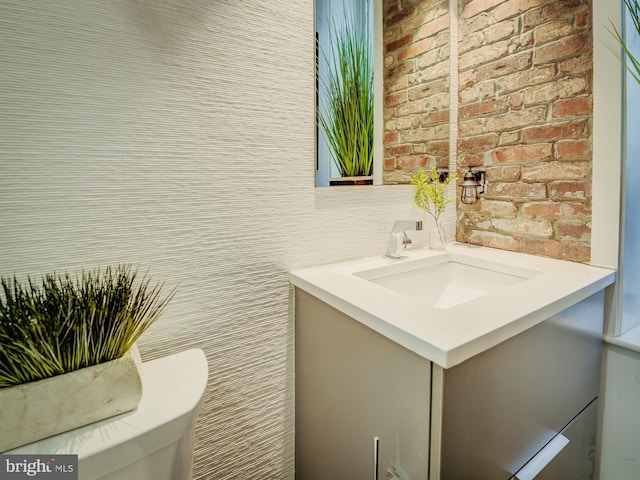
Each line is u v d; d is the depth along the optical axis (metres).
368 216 1.21
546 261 1.16
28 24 0.67
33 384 0.55
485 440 0.68
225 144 0.92
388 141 1.25
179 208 0.87
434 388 0.60
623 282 1.08
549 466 0.89
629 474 1.08
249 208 0.98
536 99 1.19
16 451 0.54
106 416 0.61
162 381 0.74
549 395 0.86
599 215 1.07
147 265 0.84
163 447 0.62
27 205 0.70
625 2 0.96
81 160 0.74
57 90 0.71
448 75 1.40
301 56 1.03
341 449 0.91
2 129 0.66
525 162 1.24
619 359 1.08
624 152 1.02
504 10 1.25
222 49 0.90
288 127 1.02
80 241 0.76
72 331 0.58
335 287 0.91
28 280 0.69
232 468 1.03
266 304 1.03
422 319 0.69
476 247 1.39
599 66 1.03
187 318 0.91
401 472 0.70
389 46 1.23
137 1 0.78
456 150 1.45
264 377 1.05
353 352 0.83
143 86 0.80
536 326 0.78
